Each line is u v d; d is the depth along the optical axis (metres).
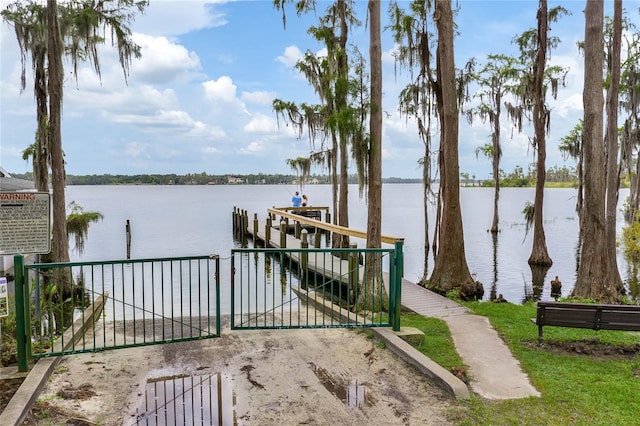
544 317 5.53
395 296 5.56
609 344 5.68
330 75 14.55
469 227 30.75
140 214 43.25
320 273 11.96
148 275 14.32
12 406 3.43
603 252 10.01
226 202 67.94
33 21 13.09
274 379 4.27
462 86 17.33
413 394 4.02
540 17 16.38
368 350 5.07
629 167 19.66
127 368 4.45
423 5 13.70
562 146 23.06
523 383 4.37
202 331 5.69
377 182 7.63
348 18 16.95
